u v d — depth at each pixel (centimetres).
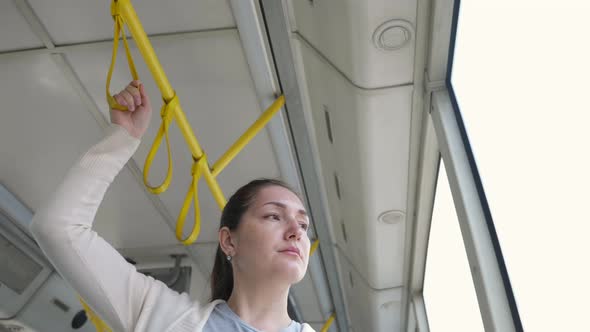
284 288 113
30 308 368
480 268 196
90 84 275
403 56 223
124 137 122
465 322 321
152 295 110
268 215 119
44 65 266
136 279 112
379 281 409
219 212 365
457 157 216
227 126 298
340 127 273
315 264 419
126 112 127
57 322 384
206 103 285
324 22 220
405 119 255
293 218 120
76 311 395
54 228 107
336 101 259
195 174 240
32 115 293
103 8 240
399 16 206
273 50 248
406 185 305
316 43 238
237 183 339
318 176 343
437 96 230
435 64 222
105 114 291
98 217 370
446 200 288
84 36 252
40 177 331
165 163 322
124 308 108
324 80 256
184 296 113
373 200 312
